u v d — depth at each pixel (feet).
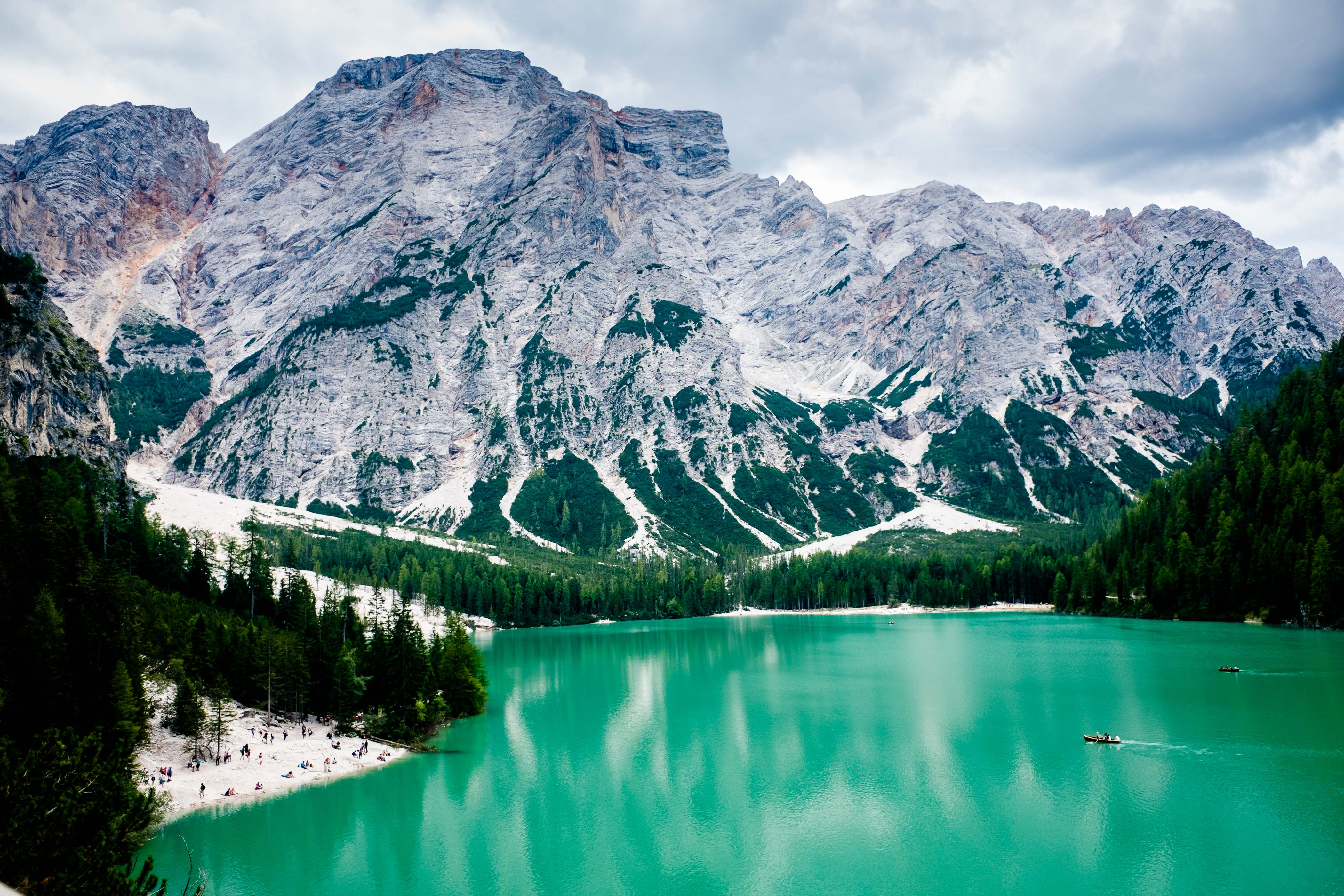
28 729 272.31
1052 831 268.00
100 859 170.09
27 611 311.47
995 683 501.97
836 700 470.80
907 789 312.09
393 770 345.72
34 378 645.92
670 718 437.99
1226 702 420.36
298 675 394.32
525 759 362.94
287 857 259.60
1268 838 256.73
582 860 258.57
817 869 248.73
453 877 247.50
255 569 574.15
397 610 468.75
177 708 337.11
